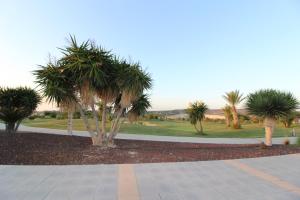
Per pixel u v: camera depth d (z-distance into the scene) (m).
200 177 6.05
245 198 4.62
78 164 7.29
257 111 12.02
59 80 10.31
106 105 11.66
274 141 16.41
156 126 31.97
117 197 4.61
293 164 7.61
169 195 4.75
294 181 5.77
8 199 4.40
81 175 6.04
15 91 14.50
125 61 11.12
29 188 5.02
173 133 22.98
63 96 10.46
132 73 10.41
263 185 5.44
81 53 10.26
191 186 5.33
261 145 11.43
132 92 10.54
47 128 22.02
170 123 42.38
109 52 10.63
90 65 9.95
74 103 10.99
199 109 25.20
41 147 9.71
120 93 11.35
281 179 5.93
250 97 12.90
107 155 8.70
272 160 8.21
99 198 4.54
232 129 30.56
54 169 6.56
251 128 32.34
